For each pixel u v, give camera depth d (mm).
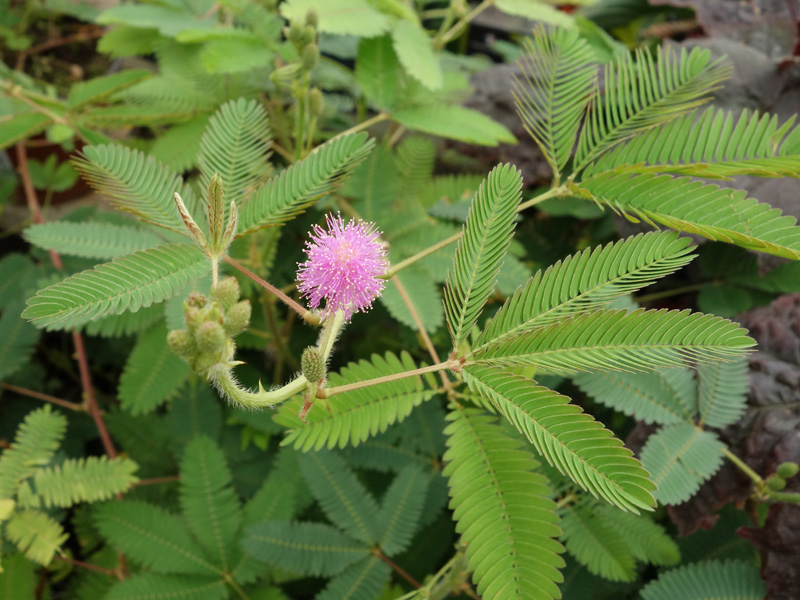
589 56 196
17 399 351
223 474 249
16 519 231
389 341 346
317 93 241
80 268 319
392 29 260
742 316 246
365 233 162
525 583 139
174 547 241
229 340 142
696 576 213
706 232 150
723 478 220
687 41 287
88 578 278
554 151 192
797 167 156
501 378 146
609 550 214
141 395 251
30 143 388
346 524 235
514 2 306
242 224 171
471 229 158
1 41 484
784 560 206
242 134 187
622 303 205
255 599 240
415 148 298
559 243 335
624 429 272
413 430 262
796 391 216
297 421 170
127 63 442
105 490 237
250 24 281
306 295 154
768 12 330
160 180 177
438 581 249
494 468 154
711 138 173
